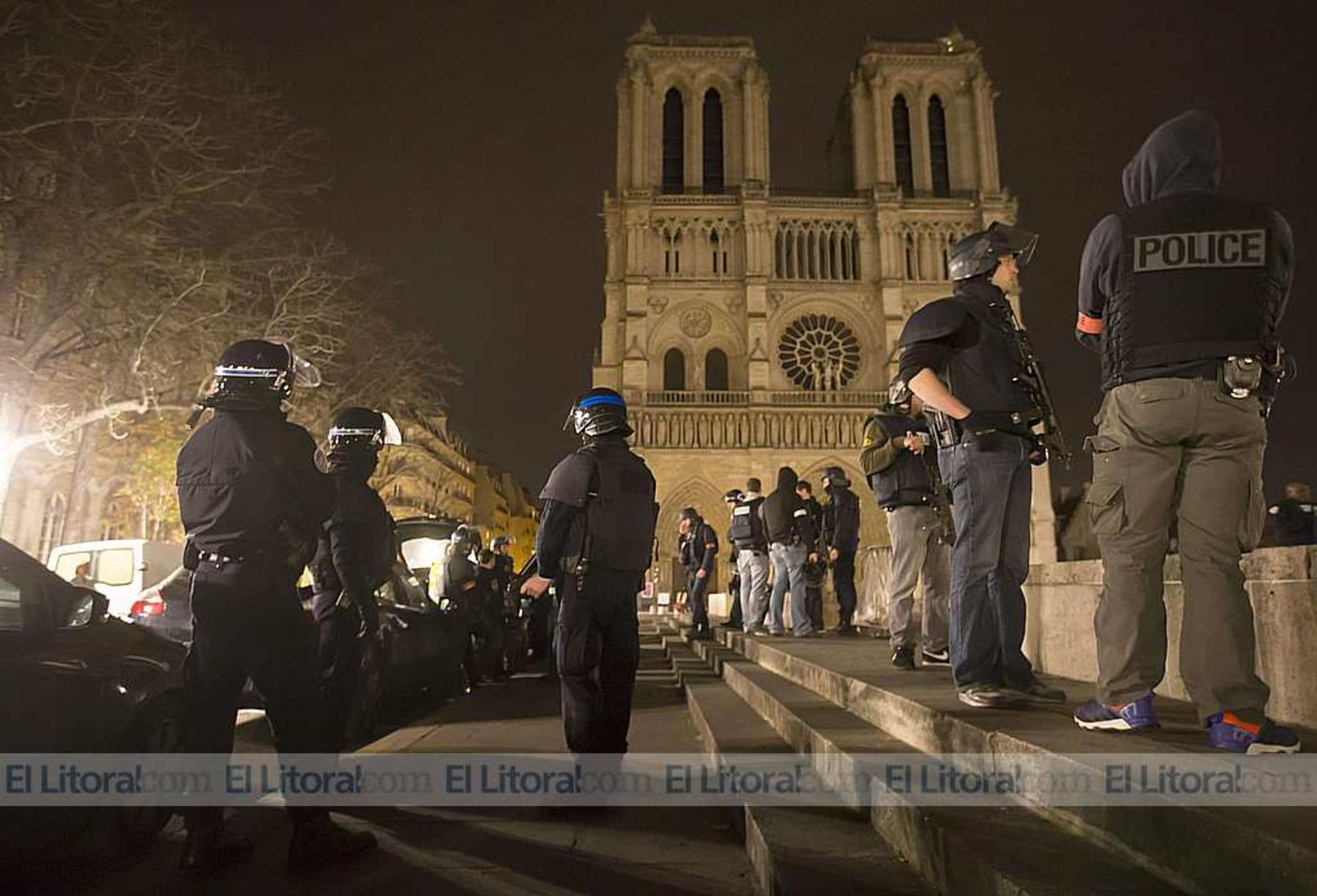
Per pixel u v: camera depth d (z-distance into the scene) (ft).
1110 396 11.82
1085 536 184.85
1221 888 7.54
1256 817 7.54
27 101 61.72
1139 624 11.67
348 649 19.52
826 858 11.51
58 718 14.76
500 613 49.85
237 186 74.90
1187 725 12.28
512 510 392.68
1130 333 11.37
